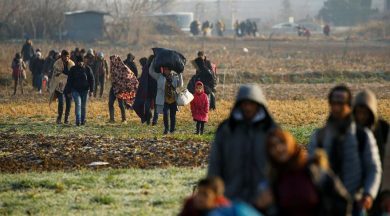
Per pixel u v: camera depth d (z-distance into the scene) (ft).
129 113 211.41
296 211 55.83
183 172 120.57
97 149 145.28
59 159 135.33
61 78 190.08
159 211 94.63
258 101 66.33
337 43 617.62
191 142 153.07
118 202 100.63
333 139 66.49
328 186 56.65
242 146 66.59
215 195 55.16
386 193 67.72
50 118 203.31
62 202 101.35
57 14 574.56
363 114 71.10
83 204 99.96
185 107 218.79
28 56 335.67
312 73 349.82
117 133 173.37
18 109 221.25
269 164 56.65
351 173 66.08
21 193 107.34
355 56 448.24
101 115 207.21
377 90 296.71
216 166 67.62
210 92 203.41
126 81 191.11
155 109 185.37
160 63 179.22
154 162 131.64
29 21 569.23
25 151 144.36
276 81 340.39
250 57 441.27
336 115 66.59
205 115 170.40
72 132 175.42
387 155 71.46
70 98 189.26
